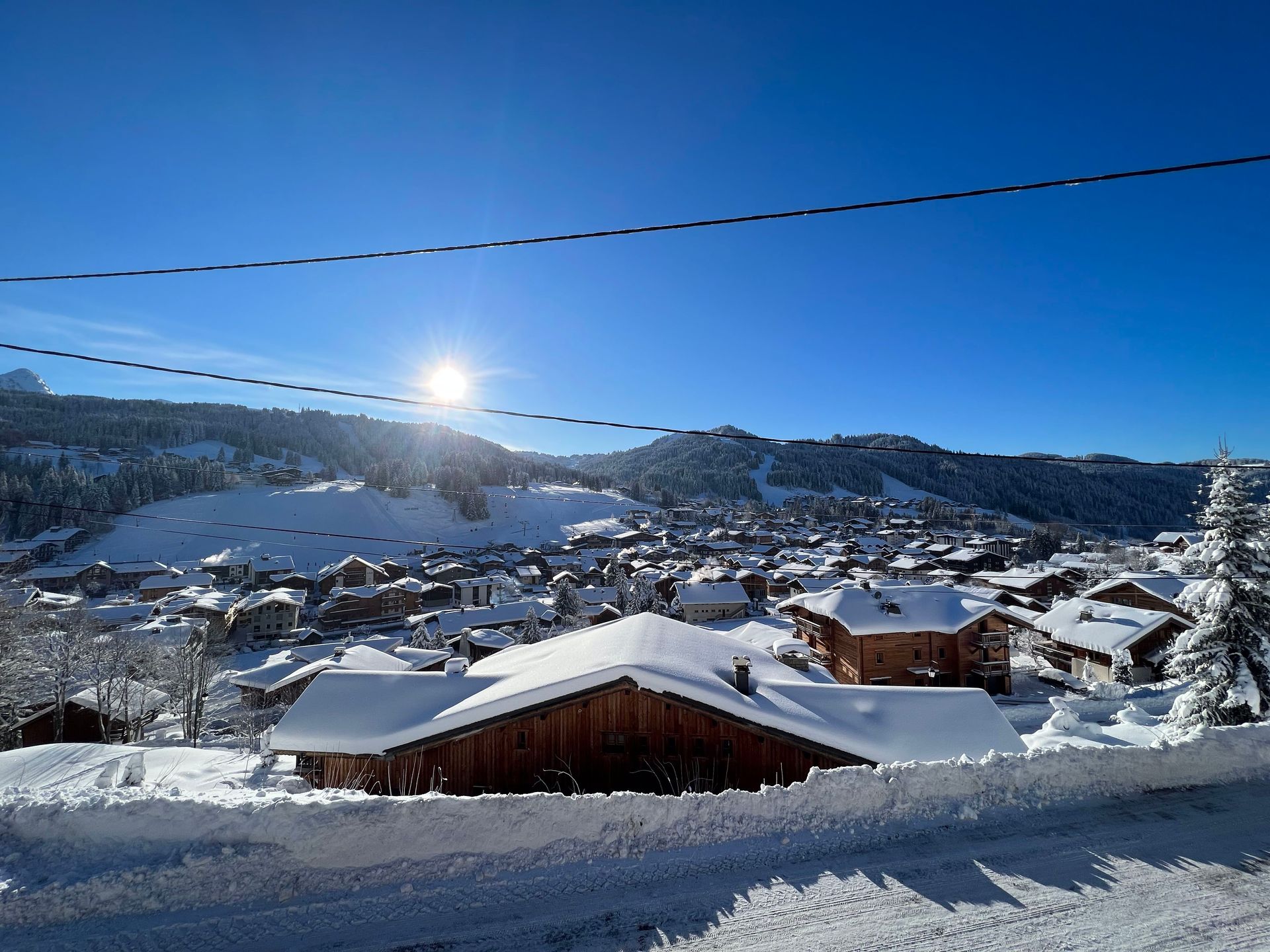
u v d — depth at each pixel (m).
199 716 35.69
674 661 11.91
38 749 13.83
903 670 35.16
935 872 6.17
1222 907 5.60
